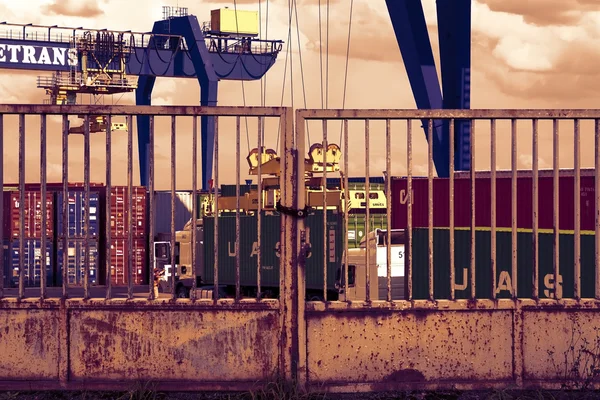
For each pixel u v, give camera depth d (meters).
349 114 8.50
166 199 46.88
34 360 8.47
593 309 8.56
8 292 40.00
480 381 8.51
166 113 8.38
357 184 29.67
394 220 22.75
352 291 23.48
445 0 35.59
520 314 8.54
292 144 8.48
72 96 64.94
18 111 8.52
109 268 8.47
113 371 8.44
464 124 35.53
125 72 66.56
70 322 8.47
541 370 8.55
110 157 8.46
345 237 8.73
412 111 8.52
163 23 69.81
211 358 8.43
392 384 8.45
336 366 8.45
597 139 8.66
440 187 20.58
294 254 8.43
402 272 23.34
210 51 70.38
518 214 18.19
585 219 16.38
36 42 63.53
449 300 8.55
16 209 43.50
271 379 8.36
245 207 31.52
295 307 8.41
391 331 8.48
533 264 8.65
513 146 8.70
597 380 8.51
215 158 8.49
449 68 35.66
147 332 8.45
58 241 43.56
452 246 8.61
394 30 37.25
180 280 34.56
